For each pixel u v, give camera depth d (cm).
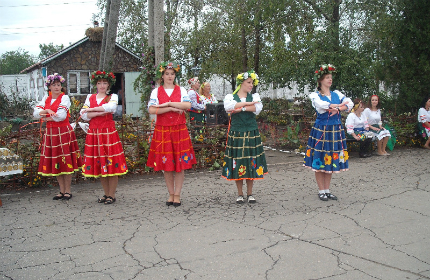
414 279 302
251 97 517
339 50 1130
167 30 1662
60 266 333
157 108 500
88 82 1973
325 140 518
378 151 902
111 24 898
